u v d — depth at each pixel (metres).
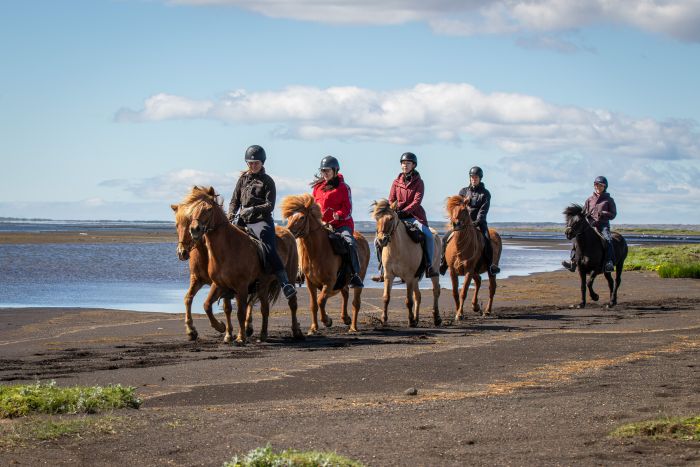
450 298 25.84
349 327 17.91
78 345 15.16
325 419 8.63
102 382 11.14
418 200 18.50
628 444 7.53
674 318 19.88
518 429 8.13
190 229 14.45
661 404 9.22
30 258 41.31
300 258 16.64
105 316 19.88
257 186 15.66
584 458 7.14
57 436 7.89
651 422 8.07
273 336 16.56
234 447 7.55
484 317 20.47
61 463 7.12
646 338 15.70
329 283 16.53
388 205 17.56
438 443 7.64
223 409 9.26
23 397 9.02
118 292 26.59
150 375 11.70
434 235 18.83
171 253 51.03
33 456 7.30
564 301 25.33
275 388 10.73
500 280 33.84
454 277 19.64
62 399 9.12
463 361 12.99
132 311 21.05
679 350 14.02
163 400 9.93
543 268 43.25
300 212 15.98
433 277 18.64
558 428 8.15
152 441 7.76
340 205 17.11
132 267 37.78
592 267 22.66
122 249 54.34
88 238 72.81
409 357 13.42
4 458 7.24
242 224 15.77
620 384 10.67
